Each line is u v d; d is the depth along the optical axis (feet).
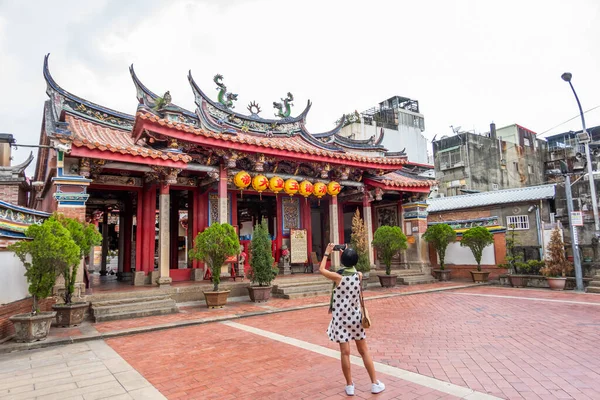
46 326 26.63
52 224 27.89
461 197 91.76
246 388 17.49
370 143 73.20
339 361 21.25
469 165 121.08
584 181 74.59
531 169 133.90
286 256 61.93
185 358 22.54
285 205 64.18
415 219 68.85
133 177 50.06
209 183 52.37
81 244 32.17
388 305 41.75
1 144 67.26
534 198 75.56
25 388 17.95
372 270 62.23
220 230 40.27
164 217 44.11
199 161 48.91
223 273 48.91
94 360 22.48
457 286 57.82
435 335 27.32
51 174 43.86
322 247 73.72
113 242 91.04
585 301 42.93
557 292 51.83
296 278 54.08
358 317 16.67
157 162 41.32
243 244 58.23
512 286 58.95
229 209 57.57
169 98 47.34
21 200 73.87
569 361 20.76
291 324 31.96
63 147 36.35
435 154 131.13
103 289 42.42
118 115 50.62
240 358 22.29
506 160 128.26
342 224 71.72
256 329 30.30
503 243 64.23
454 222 71.36
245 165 53.11
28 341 25.77
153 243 50.24
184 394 16.94
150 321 32.99
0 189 65.21
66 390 17.62
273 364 20.99
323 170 56.54
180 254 89.45
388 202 73.87
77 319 31.32
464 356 21.91
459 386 17.15
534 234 76.18
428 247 72.74
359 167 59.11
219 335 28.45
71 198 37.35
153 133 43.42
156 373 19.89
